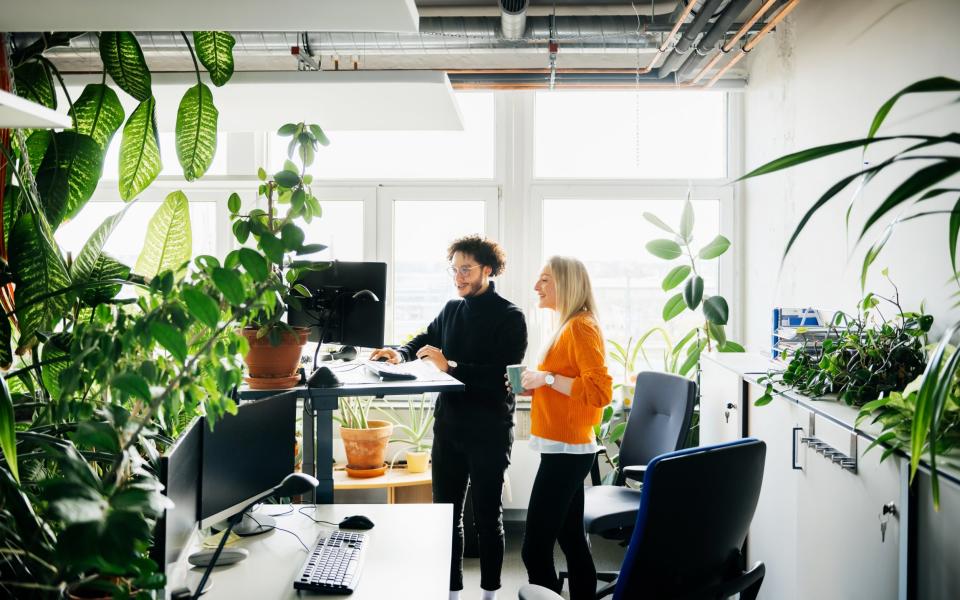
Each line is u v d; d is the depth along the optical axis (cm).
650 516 159
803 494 231
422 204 447
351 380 223
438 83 255
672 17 330
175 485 144
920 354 218
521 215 443
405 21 171
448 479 297
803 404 229
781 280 373
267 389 210
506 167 442
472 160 448
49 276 157
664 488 158
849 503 198
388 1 157
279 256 130
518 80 388
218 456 174
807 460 228
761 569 184
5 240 169
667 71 378
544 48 361
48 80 186
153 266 201
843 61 305
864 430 189
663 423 315
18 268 155
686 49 336
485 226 445
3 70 169
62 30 171
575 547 286
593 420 275
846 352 230
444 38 349
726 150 443
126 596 101
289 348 209
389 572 177
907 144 252
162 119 320
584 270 288
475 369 282
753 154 417
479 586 345
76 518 83
